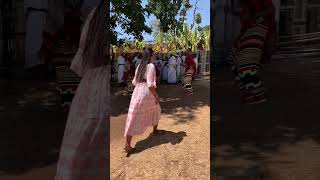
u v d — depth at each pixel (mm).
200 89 10922
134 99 5133
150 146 5270
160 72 12406
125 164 4637
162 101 8992
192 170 4305
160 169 4402
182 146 5199
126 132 5047
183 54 13547
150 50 5191
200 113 7543
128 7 10117
